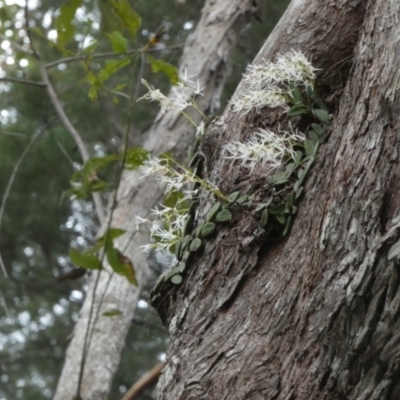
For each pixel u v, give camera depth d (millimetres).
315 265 1477
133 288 2676
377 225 1424
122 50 2230
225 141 1702
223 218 1628
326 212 1477
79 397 2299
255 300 1539
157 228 1696
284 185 1593
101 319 2592
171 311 1670
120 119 4414
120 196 2775
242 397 1484
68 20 2350
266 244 1580
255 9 3172
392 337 1398
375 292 1406
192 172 1719
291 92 1650
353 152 1471
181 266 1658
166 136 2826
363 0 1722
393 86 1456
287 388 1463
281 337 1490
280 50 1729
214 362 1528
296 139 1639
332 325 1437
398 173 1432
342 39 1705
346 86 1544
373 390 1414
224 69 3014
